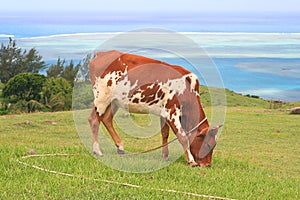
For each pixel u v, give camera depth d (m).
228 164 10.10
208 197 6.93
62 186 6.86
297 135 17.91
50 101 26.92
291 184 8.84
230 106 25.98
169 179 7.79
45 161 8.31
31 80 27.20
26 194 6.46
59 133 15.70
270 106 28.75
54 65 41.25
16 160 8.20
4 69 55.78
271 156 13.75
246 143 15.93
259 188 7.94
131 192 6.78
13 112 26.06
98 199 6.38
